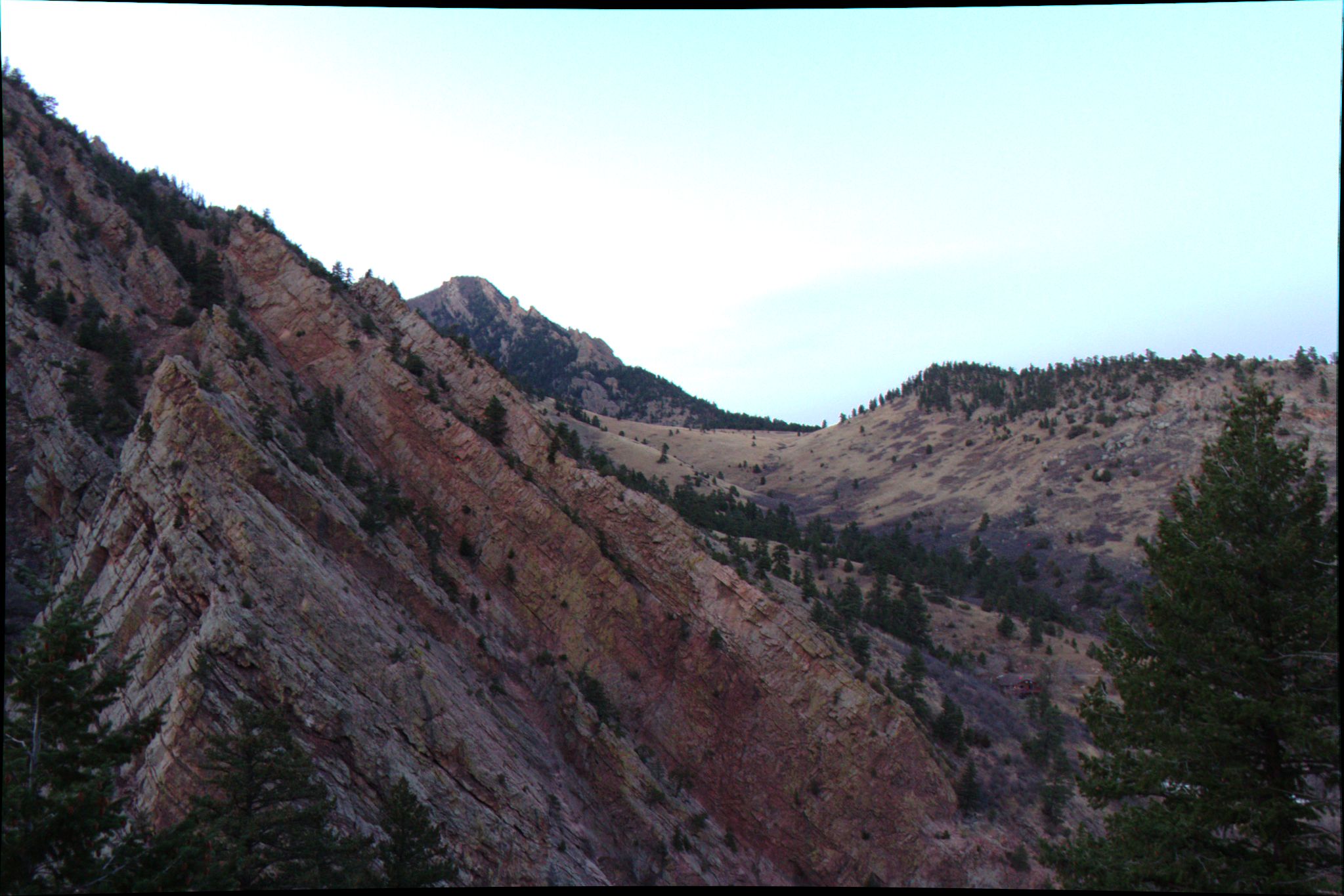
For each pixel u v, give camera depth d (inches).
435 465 3125.0
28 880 690.2
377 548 2330.2
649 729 2792.8
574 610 2908.5
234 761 1034.1
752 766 2778.1
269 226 3907.5
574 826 2078.0
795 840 2667.3
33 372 2322.8
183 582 1622.8
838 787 2733.8
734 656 2950.3
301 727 1544.0
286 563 1830.7
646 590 3065.9
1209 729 883.4
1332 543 903.1
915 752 2824.8
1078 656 5147.6
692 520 5521.7
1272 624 911.0
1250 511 948.6
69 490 2053.4
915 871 2628.0
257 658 1539.1
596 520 3235.7
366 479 2726.4
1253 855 885.2
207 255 3216.0
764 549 4963.1
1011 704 4008.4
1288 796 863.7
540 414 3784.5
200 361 2650.1
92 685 786.8
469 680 2252.7
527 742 2241.6
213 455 1953.7
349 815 1466.5
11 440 2151.8
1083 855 933.2
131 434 2098.9
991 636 5334.6
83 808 701.3
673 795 2583.7
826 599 4574.3
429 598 2385.6
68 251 2824.8
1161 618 998.4
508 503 3065.9
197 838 777.6
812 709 2842.0
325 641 1765.5
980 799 2952.8
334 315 3449.8
